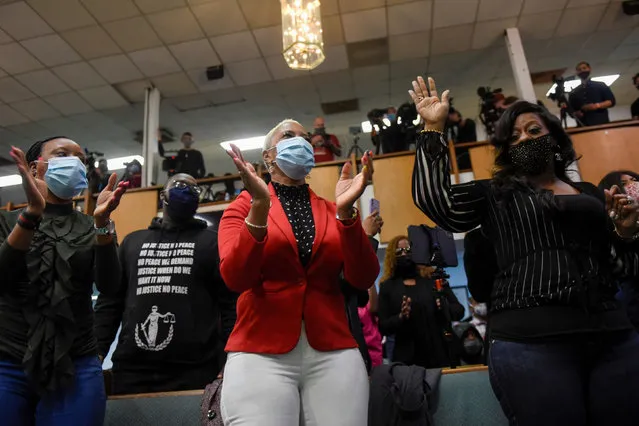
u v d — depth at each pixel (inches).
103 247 48.2
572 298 37.2
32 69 220.5
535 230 40.1
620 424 34.3
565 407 34.5
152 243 74.3
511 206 42.3
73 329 45.9
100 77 231.9
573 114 191.5
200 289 70.6
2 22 187.6
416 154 45.6
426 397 60.3
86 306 49.4
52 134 288.0
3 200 373.7
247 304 41.0
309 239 44.1
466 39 224.4
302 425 38.3
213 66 230.1
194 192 76.4
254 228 38.5
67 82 233.9
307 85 258.8
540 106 48.2
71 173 49.8
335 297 43.9
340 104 283.0
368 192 185.6
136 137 303.1
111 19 192.4
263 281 41.5
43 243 47.5
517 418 36.5
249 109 280.7
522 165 45.3
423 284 98.4
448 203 43.3
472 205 44.6
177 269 70.4
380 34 216.5
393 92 273.4
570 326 36.5
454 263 83.5
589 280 37.8
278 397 36.5
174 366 66.6
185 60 224.5
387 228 180.1
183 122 292.0
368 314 104.0
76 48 208.2
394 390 60.2
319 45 170.2
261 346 38.6
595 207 40.6
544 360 36.1
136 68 227.5
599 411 35.1
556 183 45.8
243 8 192.4
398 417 58.1
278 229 42.6
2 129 275.6
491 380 40.5
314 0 174.6
